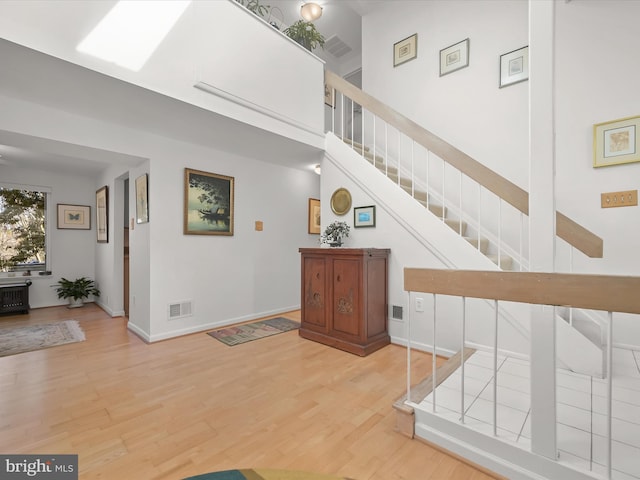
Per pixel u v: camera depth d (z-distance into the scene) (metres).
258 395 2.08
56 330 3.62
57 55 1.81
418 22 3.95
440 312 2.82
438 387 1.92
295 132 3.32
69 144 2.67
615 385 1.93
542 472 1.27
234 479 1.26
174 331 3.36
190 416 1.82
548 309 1.26
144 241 3.33
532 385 1.30
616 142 2.59
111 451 1.51
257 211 4.23
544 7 1.33
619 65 2.59
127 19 2.10
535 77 1.34
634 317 2.53
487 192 3.32
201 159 3.60
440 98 3.73
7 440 1.59
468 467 1.42
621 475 1.16
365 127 4.47
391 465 1.43
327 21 4.92
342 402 1.99
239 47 2.76
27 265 4.83
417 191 3.57
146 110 2.56
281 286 4.55
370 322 2.91
